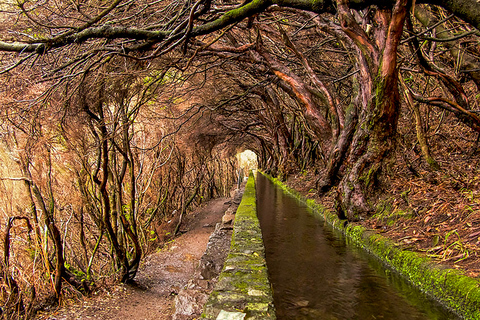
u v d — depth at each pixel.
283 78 8.61
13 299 4.28
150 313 4.61
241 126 22.50
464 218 4.16
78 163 5.40
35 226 4.59
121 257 5.48
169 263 7.46
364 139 6.07
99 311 4.59
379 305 3.22
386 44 5.26
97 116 5.55
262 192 14.63
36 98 4.56
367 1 4.73
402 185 5.86
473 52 6.73
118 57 5.36
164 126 9.84
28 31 4.40
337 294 3.50
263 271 3.29
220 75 11.89
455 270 3.16
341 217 6.37
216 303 2.53
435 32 5.83
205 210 14.90
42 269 4.86
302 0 4.57
